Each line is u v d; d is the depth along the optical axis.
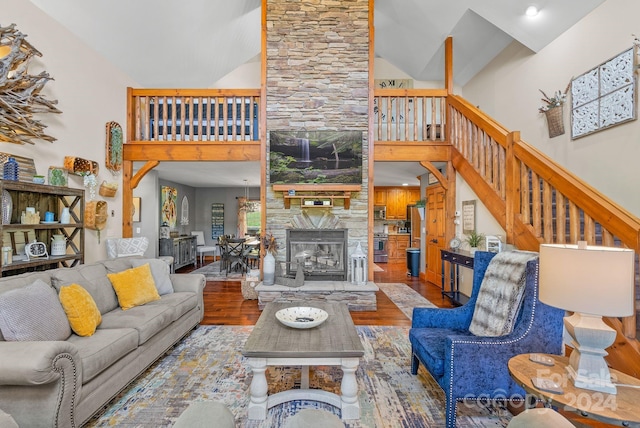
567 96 4.11
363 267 4.65
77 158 3.66
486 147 4.18
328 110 4.88
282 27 4.87
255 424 2.01
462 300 4.66
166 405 2.19
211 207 10.43
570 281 1.42
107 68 4.41
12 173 2.79
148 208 6.87
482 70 6.27
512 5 4.18
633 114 3.20
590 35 3.76
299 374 2.66
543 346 1.94
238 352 3.06
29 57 3.02
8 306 1.90
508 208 3.65
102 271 3.11
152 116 5.41
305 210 4.90
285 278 4.60
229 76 7.89
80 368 1.84
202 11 4.84
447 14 4.98
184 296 3.43
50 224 3.13
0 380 1.58
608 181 3.52
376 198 10.12
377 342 3.33
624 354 2.22
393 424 2.01
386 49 6.79
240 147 4.88
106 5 4.09
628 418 1.23
